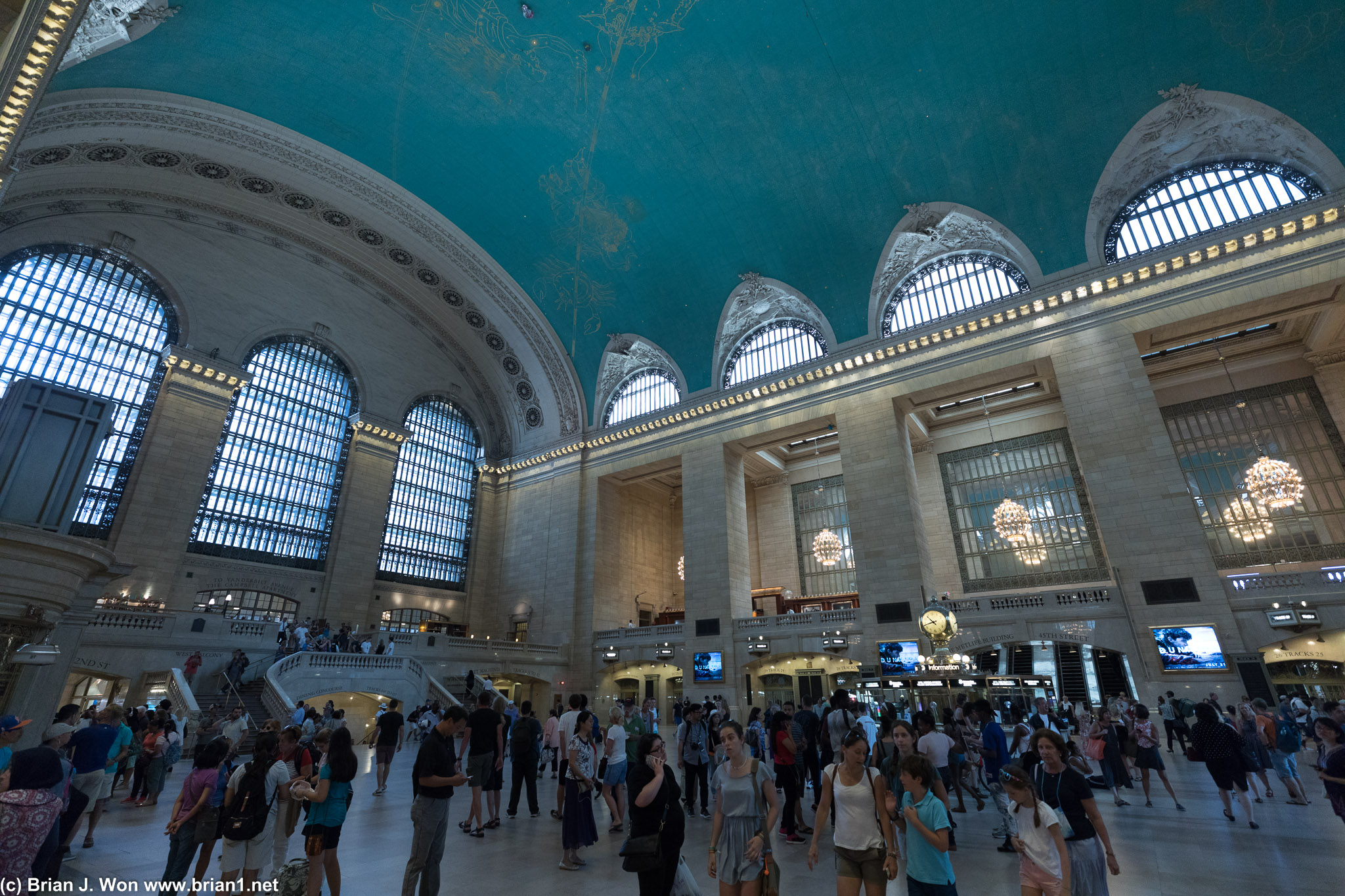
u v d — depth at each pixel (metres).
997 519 22.38
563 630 30.77
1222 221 20.52
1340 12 17.12
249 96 23.30
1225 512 24.30
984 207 23.56
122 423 24.12
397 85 23.08
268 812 4.61
